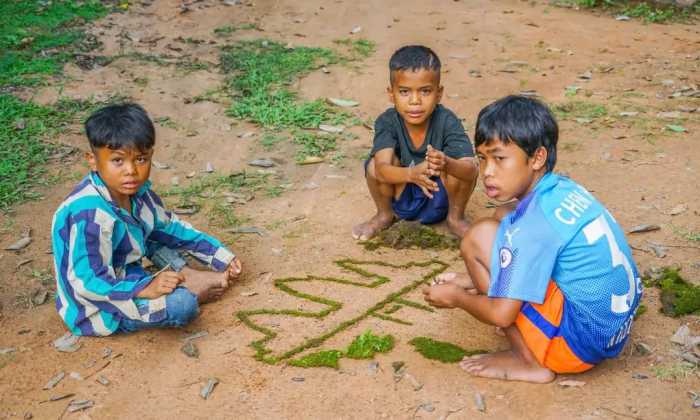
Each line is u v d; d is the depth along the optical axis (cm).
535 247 266
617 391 282
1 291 367
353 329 329
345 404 280
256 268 384
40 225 430
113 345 323
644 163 494
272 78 650
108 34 730
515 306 271
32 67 636
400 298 354
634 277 278
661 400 277
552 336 277
